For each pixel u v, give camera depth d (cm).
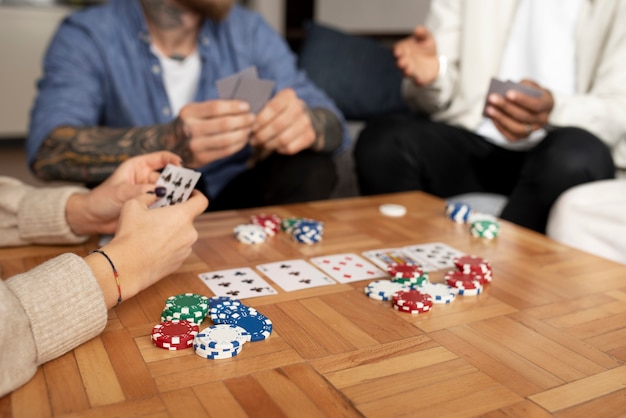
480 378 89
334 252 143
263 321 102
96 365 89
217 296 115
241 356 93
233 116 174
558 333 104
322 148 207
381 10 434
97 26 215
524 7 245
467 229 165
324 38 377
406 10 412
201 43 230
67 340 89
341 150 221
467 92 251
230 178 223
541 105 209
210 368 89
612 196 184
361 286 123
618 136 222
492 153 248
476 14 250
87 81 210
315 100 239
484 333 104
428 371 90
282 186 205
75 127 192
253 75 173
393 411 80
